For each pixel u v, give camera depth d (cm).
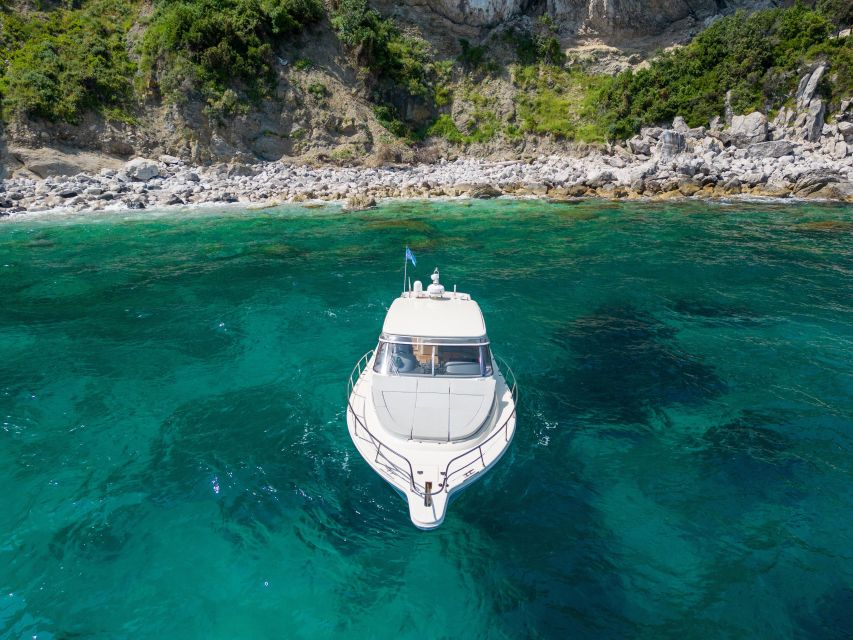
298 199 3181
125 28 3769
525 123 4519
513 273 1817
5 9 3469
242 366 1145
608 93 4441
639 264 1902
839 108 3759
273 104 3875
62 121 3148
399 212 2927
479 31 5003
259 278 1741
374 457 760
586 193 3441
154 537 680
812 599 594
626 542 682
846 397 1012
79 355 1182
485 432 807
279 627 569
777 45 4075
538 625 574
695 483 789
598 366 1154
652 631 563
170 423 929
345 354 1209
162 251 2072
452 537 697
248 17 3884
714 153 3822
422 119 4622
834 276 1723
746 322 1377
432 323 924
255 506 740
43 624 561
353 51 4331
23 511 714
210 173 3472
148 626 563
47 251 2055
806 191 3203
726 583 618
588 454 859
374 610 593
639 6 4966
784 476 800
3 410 952
